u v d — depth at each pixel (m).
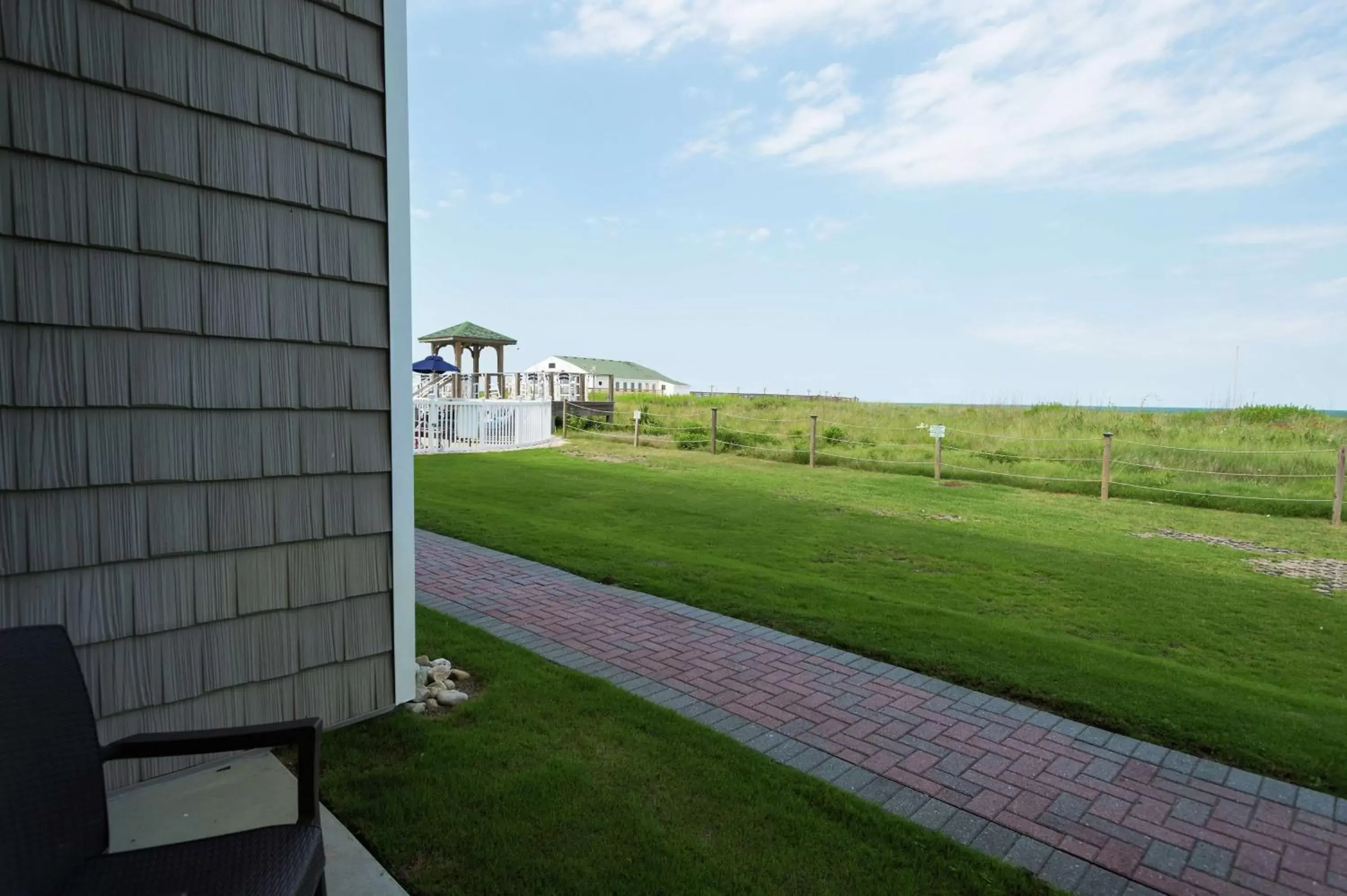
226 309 2.46
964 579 5.76
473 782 2.45
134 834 2.09
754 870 2.04
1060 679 3.56
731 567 5.70
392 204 2.92
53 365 2.10
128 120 2.20
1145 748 2.94
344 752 2.65
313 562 2.76
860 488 10.69
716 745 2.79
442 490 9.34
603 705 3.11
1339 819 2.46
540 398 19.08
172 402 2.35
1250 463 11.56
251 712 2.60
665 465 12.96
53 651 1.38
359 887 1.89
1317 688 3.81
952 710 3.25
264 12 2.49
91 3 2.11
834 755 2.80
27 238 2.04
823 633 4.17
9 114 1.98
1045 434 15.27
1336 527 8.67
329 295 2.74
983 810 2.45
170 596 2.38
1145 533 7.98
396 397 2.99
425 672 3.37
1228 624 4.84
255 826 2.15
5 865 1.25
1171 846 2.27
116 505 2.25
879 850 2.16
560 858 2.05
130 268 2.24
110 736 2.27
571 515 7.99
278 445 2.63
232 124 2.44
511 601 4.74
